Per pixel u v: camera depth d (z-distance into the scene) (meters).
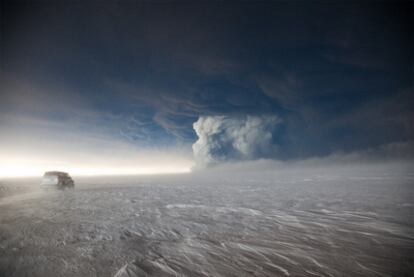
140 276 4.33
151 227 7.99
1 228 7.77
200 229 7.72
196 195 17.16
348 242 6.17
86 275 4.34
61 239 6.56
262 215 9.87
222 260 5.11
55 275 4.33
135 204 13.05
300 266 4.75
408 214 9.34
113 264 4.86
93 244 6.14
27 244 6.12
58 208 11.73
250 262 4.98
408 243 6.02
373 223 8.04
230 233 7.23
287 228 7.71
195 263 4.94
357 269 4.57
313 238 6.59
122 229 7.70
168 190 20.98
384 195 14.19
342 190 17.25
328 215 9.49
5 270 4.52
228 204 12.89
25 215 9.94
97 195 17.44
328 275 4.35
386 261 4.91
